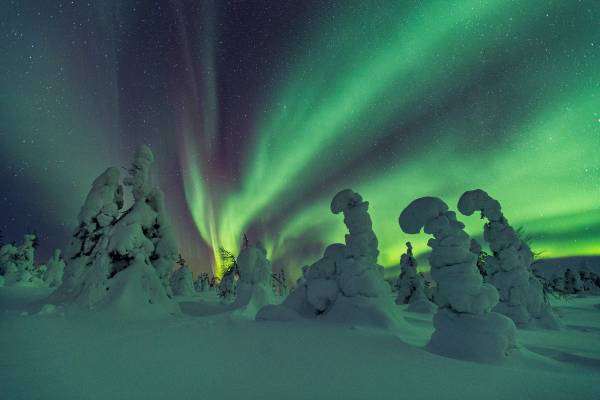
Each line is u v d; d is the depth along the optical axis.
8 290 19.38
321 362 4.79
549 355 7.10
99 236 14.85
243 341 6.17
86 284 11.77
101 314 10.22
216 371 4.34
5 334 7.13
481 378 4.35
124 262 12.64
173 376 4.13
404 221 7.07
